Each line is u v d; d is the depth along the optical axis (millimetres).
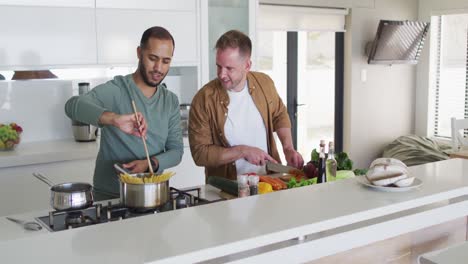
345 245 1570
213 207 1598
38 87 4062
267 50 5469
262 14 5230
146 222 1455
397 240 1810
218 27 4441
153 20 4105
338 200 1676
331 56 5941
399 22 5758
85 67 3871
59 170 3672
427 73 6477
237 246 1303
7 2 3570
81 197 1837
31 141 4062
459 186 1844
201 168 4242
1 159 3439
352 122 6047
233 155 2463
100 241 1312
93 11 3867
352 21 5863
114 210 1841
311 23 5613
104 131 2465
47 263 1177
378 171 1806
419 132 6590
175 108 2576
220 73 2449
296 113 5762
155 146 2480
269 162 2580
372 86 6164
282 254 1432
